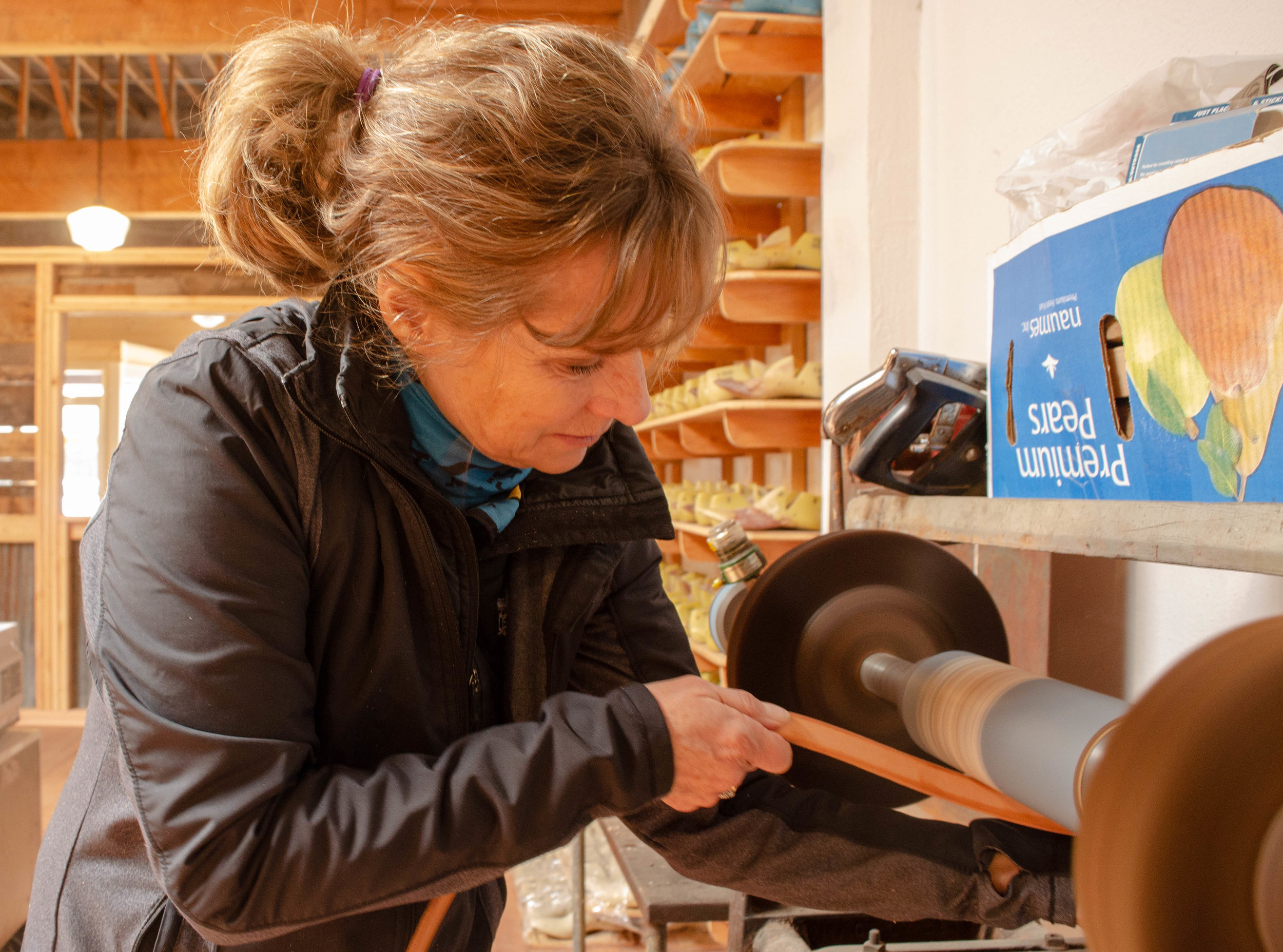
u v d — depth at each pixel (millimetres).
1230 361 640
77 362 8586
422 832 603
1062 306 833
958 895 772
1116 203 754
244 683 610
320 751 735
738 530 1158
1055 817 675
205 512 628
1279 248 599
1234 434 636
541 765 632
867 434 1103
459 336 642
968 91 1749
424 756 664
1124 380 770
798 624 1000
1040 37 1471
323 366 707
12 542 5930
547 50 630
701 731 661
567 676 904
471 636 809
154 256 5961
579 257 588
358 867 590
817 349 2758
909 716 916
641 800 652
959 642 1047
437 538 786
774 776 896
